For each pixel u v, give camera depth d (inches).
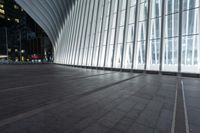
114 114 148.3
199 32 395.9
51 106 172.7
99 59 723.4
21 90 258.5
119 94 226.8
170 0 459.2
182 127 119.0
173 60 461.1
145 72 507.2
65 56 1235.9
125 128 119.0
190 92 235.1
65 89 264.7
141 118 137.8
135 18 544.7
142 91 245.6
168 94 223.8
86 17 888.9
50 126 122.4
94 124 126.5
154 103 181.8
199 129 115.5
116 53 629.9
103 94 227.3
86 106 172.7
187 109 159.0
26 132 112.4
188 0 422.6
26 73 595.8
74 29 1057.5
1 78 428.8
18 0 1359.5
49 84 317.4
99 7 745.6
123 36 588.4
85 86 291.0
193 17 418.0
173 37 458.3
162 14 457.7
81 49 914.7
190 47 422.3
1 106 172.6
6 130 115.3
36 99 201.3
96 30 756.0
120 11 621.9
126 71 577.9
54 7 1380.4
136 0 544.4
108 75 480.7
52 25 1737.2
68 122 130.0
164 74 457.1
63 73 568.4
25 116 143.2
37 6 1439.5
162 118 136.9
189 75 405.1
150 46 511.8
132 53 554.3
